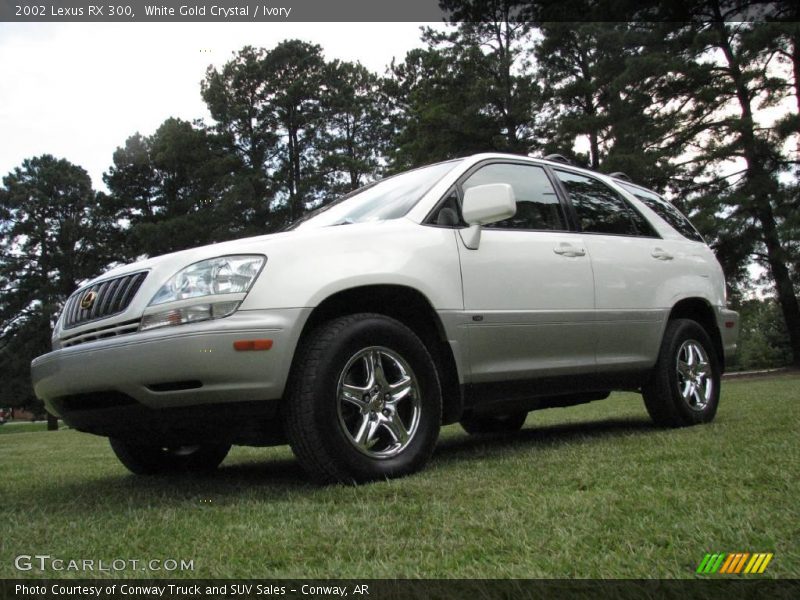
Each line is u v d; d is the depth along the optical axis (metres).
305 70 40.16
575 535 1.92
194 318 2.87
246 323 2.86
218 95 39.47
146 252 38.88
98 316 3.13
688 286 4.80
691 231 5.30
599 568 1.64
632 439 4.02
